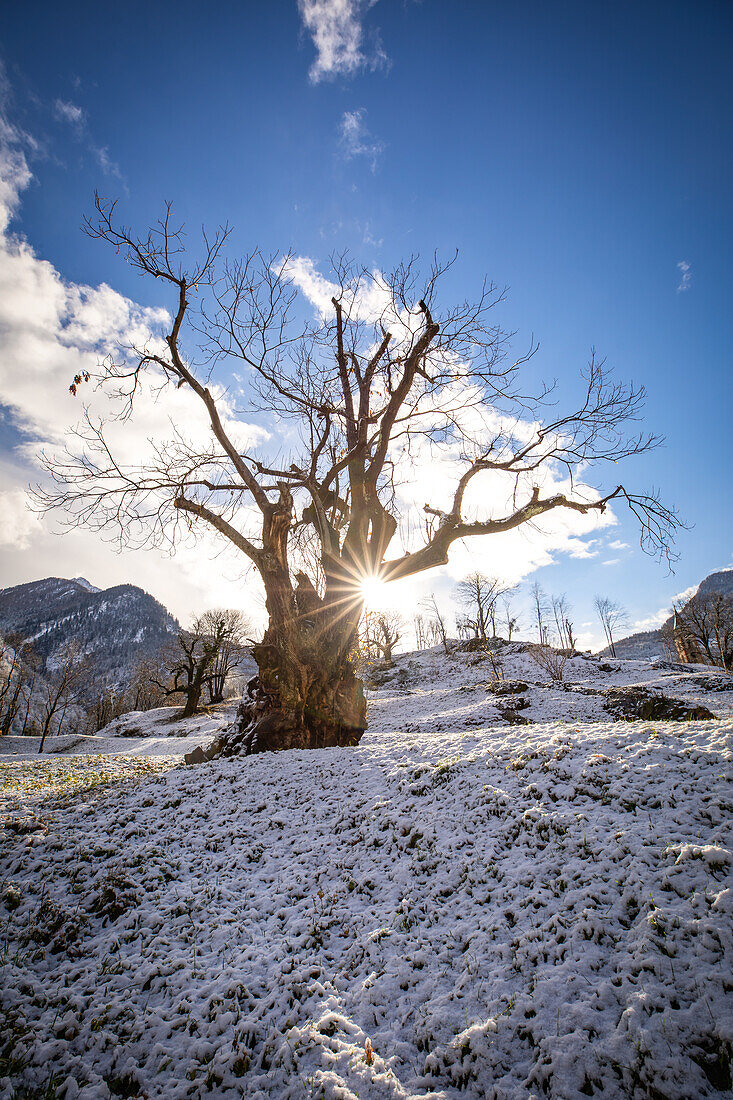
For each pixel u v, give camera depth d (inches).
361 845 239.3
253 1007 152.3
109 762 666.8
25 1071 131.9
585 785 220.4
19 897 212.8
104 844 256.2
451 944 164.7
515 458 501.4
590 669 1439.5
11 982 163.8
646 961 130.7
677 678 1112.8
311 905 204.2
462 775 269.1
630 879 159.9
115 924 197.8
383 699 1333.7
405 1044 132.6
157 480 464.8
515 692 1011.3
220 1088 125.3
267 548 468.4
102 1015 151.1
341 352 542.3
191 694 1657.2
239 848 256.2
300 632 461.7
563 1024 122.8
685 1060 105.9
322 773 332.2
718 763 207.0
